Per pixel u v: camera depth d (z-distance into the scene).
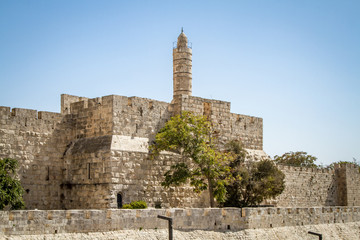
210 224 49.34
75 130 58.97
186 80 79.75
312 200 82.75
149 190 56.50
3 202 47.41
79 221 39.34
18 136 54.88
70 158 57.47
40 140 56.66
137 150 56.00
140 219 43.34
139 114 57.91
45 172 56.75
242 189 65.81
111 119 55.28
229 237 50.03
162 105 60.78
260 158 71.25
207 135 61.81
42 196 56.22
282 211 57.34
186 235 46.44
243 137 69.88
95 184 54.44
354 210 68.44
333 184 88.06
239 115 69.75
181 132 55.88
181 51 80.12
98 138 56.16
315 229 60.59
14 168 51.06
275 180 66.00
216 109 65.50
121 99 56.38
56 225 38.03
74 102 60.88
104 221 40.84
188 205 60.28
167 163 58.81
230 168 61.50
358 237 65.75
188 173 56.06
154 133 59.22
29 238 36.34
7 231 35.53
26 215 36.59
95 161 54.78
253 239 52.00
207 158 56.16
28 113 56.03
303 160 117.50
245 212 52.69
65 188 57.38
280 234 55.62
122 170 54.31
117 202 53.62
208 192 62.66
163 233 44.50
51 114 57.94
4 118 53.94
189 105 62.31
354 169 91.25
